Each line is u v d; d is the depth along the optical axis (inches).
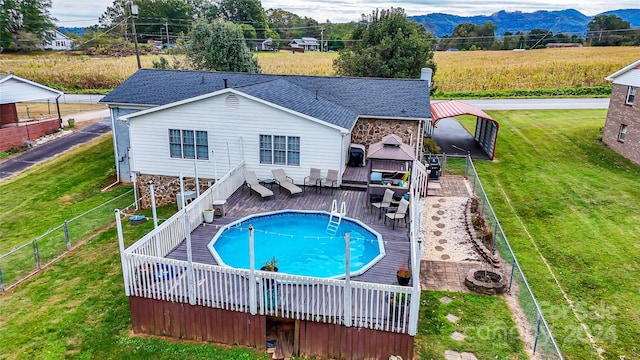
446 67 2233.0
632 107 954.7
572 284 514.6
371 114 791.1
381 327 373.4
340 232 573.6
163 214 732.0
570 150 1048.8
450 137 1208.2
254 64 1770.4
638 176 877.2
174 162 741.9
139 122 722.2
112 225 701.9
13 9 3292.3
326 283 376.8
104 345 410.9
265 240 553.9
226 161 724.7
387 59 1508.4
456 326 422.9
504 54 2721.5
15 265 558.3
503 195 797.9
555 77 2017.7
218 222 577.9
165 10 3754.9
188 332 418.9
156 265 409.1
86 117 1451.8
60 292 503.2
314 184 708.7
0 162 1043.9
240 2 3956.7
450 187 786.8
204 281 404.8
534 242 622.8
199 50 1710.1
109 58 2642.7
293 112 670.5
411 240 474.9
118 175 906.1
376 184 626.2
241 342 408.5
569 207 741.9
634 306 472.1
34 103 1704.0
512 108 1558.8
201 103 693.3
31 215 776.3
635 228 660.7
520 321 431.2
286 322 420.2
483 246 564.4
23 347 409.7
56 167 999.6
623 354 401.7
